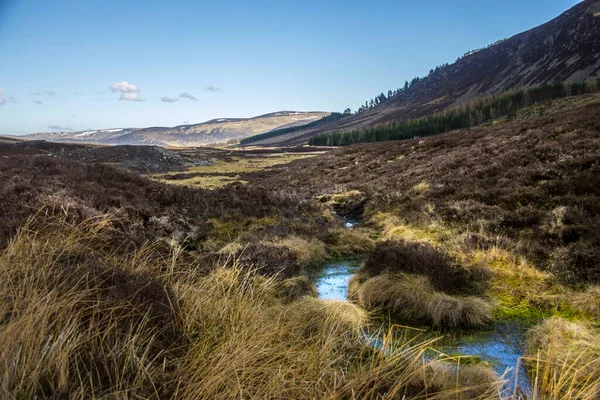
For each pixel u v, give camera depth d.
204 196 15.68
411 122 163.50
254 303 5.64
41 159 15.84
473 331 6.56
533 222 10.70
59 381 2.94
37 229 6.28
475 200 13.80
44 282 4.13
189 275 5.83
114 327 3.85
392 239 12.61
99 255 5.69
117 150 68.00
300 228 14.10
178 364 3.55
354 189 23.73
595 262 7.75
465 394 4.23
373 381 4.07
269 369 3.79
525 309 7.24
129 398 3.11
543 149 17.30
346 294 8.73
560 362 5.07
